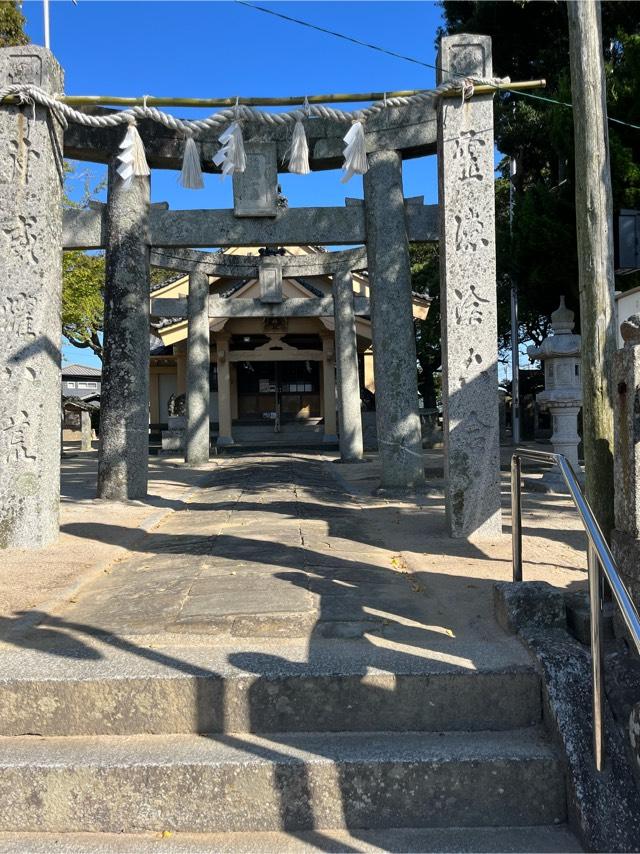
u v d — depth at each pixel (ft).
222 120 18.74
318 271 52.65
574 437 32.40
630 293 31.91
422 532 21.95
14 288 19.98
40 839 8.93
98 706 10.12
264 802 9.11
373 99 19.47
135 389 29.99
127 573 17.08
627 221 23.08
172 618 12.94
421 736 10.02
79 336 79.87
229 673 10.23
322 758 9.26
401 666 10.44
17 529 19.71
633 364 10.37
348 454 52.47
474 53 20.66
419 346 81.30
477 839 8.89
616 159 37.81
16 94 19.77
